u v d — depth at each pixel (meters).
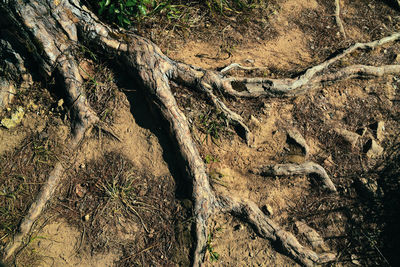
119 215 2.01
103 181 2.03
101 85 2.06
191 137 2.04
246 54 2.24
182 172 2.01
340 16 2.47
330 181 2.11
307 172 2.09
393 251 2.06
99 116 2.05
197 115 2.07
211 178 2.02
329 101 2.21
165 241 1.99
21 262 1.95
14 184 2.02
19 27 1.97
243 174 2.07
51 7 1.97
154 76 2.00
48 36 2.00
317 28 2.39
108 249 1.98
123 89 2.06
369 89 2.26
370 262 2.05
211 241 2.00
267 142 2.11
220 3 2.29
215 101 2.08
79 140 2.05
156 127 2.04
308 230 2.06
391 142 2.19
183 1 2.28
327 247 2.05
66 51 2.02
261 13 2.37
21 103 2.08
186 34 2.22
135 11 2.11
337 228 2.09
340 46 2.35
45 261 1.96
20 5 1.94
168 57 2.09
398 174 2.14
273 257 2.01
